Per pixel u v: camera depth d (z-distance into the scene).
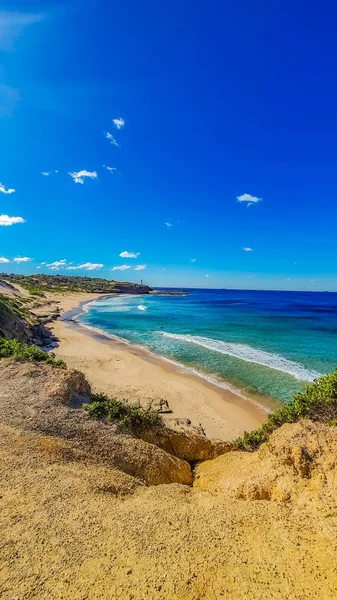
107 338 40.16
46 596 4.14
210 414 17.88
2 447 7.82
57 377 11.94
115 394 19.45
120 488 7.16
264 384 22.77
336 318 66.06
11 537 5.15
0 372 12.49
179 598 4.09
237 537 5.20
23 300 74.56
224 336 42.34
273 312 81.50
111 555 4.83
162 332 45.31
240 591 4.18
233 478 7.82
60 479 6.91
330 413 10.57
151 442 10.77
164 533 5.33
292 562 4.60
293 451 7.00
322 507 5.68
